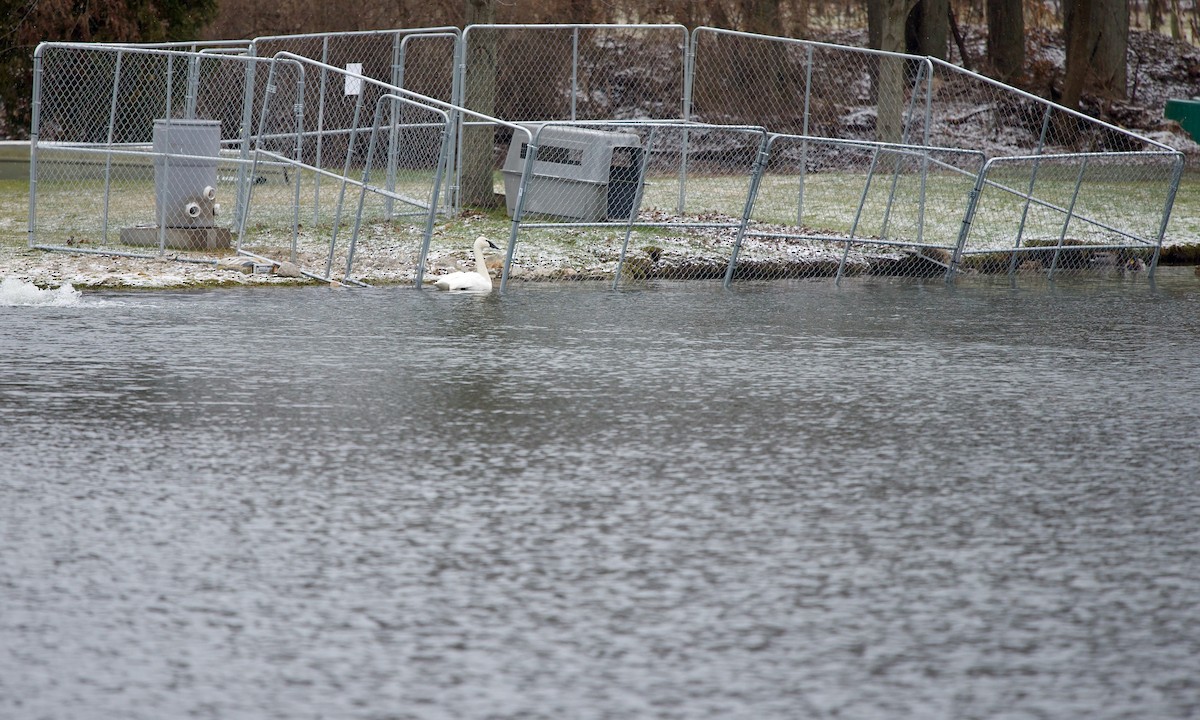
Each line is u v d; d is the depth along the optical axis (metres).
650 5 111.19
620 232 66.00
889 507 24.33
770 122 109.88
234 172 72.12
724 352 41.31
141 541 21.83
